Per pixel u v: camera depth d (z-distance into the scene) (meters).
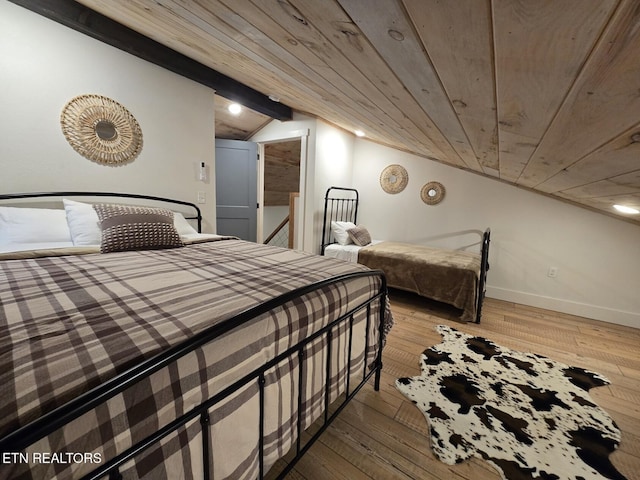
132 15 1.72
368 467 1.26
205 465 0.70
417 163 4.02
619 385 1.89
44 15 1.85
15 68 1.81
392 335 2.50
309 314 1.03
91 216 1.89
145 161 2.47
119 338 0.69
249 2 0.81
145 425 0.59
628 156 0.96
